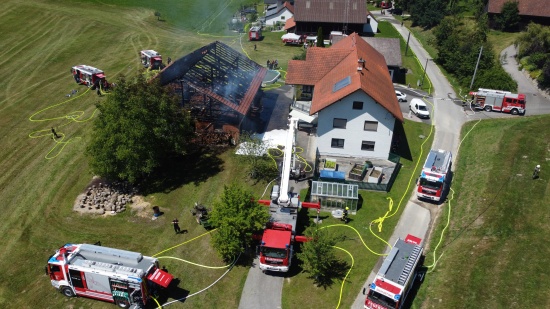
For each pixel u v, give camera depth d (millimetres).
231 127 47531
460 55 68750
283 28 97750
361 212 37875
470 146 48625
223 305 29203
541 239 32375
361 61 44438
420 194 38656
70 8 94812
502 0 83688
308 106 51438
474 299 27797
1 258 33531
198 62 50781
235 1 125750
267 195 39969
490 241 32656
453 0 97188
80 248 29938
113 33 83812
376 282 26656
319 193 37312
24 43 76625
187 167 44469
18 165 45500
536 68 64750
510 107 55500
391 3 118000
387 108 41875
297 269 32125
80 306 29141
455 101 60812
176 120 41188
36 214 38375
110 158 38750
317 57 53469
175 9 108500
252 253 33656
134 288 27766
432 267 31734
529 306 26859
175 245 34469
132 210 38594
